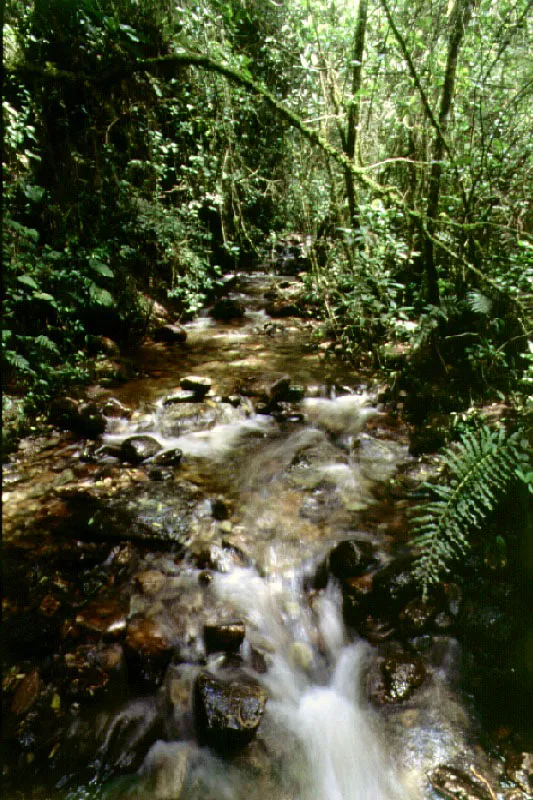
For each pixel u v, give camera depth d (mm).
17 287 4969
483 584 2881
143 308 6691
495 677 2594
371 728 2504
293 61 7055
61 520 3350
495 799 2193
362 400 5160
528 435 3164
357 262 5578
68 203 5848
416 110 5312
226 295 8609
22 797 2080
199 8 5957
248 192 7602
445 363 4844
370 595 2904
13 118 4965
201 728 2391
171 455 4148
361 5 5051
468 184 4984
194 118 6602
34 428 4422
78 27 5379
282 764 2361
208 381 5242
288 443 4512
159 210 6660
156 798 2174
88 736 2273
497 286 3861
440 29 5020
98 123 6242
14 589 2773
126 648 2570
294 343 6734
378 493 3807
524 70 5062
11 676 2385
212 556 3148
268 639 2809
